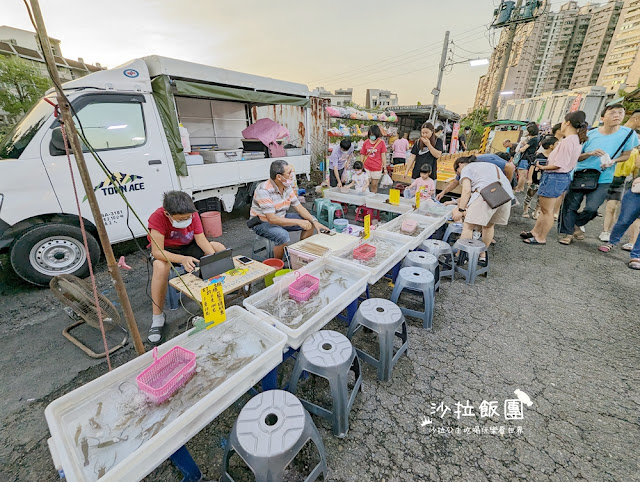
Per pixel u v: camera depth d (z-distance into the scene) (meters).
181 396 1.14
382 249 2.60
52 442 0.97
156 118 3.44
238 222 5.15
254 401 1.19
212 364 1.30
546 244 4.10
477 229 3.50
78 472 0.86
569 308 2.60
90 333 2.26
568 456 1.40
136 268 3.32
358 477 1.30
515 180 6.88
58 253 2.84
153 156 3.41
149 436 1.00
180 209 2.00
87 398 1.13
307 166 6.02
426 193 4.07
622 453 1.41
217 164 4.23
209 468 1.34
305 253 2.36
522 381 1.84
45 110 2.75
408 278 2.23
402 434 1.50
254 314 1.59
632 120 3.42
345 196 4.43
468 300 2.72
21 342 2.16
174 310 2.53
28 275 2.70
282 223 2.89
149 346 2.12
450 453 1.42
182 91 3.63
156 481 1.30
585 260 3.58
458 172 3.79
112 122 3.08
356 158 10.12
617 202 3.90
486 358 2.03
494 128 14.30
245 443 1.03
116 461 0.92
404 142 8.34
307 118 5.89
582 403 1.68
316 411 1.48
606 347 2.13
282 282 1.88
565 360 2.01
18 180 2.55
